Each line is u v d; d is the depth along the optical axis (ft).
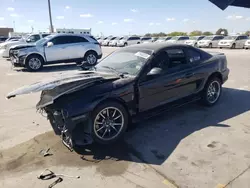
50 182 8.98
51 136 12.89
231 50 70.38
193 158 10.26
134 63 13.48
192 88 15.24
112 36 136.87
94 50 40.86
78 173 9.50
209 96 16.67
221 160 10.02
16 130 13.82
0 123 14.94
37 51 36.17
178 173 9.23
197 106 16.96
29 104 18.95
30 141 12.36
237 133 12.56
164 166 9.75
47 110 11.72
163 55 13.84
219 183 8.54
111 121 11.64
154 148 11.28
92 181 8.96
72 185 8.76
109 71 13.65
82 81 11.09
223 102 17.81
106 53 66.74
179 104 14.76
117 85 11.68
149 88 12.78
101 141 11.43
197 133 12.67
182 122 14.20
